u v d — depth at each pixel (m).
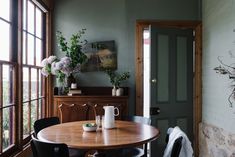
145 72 4.16
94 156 2.62
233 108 2.95
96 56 3.98
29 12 3.26
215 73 3.48
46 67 3.50
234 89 2.94
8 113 2.64
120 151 2.71
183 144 2.08
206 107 3.81
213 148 3.45
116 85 3.81
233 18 2.96
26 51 3.13
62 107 3.57
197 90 4.03
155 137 2.20
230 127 3.02
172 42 3.92
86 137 2.17
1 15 2.48
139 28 3.99
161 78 3.85
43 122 2.87
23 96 3.03
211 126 3.55
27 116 3.17
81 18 4.00
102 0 4.02
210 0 3.68
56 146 1.86
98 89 3.95
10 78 2.70
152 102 3.78
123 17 4.01
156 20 4.02
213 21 3.56
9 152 2.59
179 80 3.97
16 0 2.78
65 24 3.99
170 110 3.89
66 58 3.50
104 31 4.00
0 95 2.43
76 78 3.96
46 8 3.74
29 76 3.24
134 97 3.97
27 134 3.15
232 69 2.99
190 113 4.02
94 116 3.58
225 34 3.18
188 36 4.03
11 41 2.72
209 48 3.71
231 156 2.95
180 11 4.05
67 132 2.37
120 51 3.99
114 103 3.60
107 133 2.32
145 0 4.02
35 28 3.51
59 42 3.83
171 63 3.91
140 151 2.73
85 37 3.99
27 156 2.95
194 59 4.07
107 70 3.94
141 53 3.98
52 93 3.89
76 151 2.71
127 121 2.98
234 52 2.95
